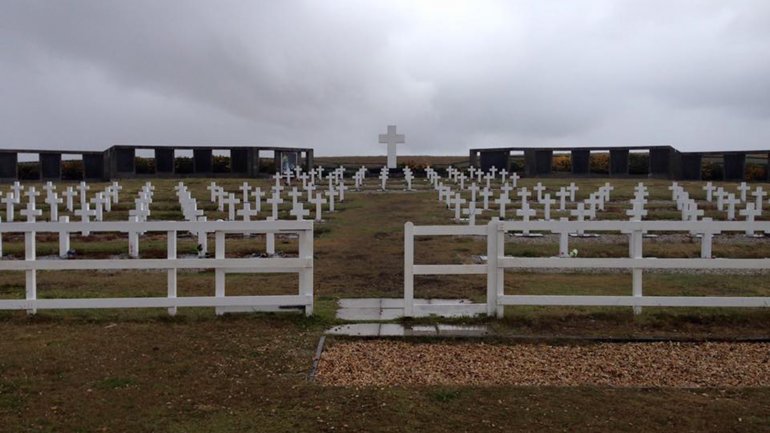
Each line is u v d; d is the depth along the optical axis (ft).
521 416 23.50
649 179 165.17
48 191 93.56
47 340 33.04
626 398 25.26
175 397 25.38
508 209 103.71
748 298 36.81
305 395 25.53
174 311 37.52
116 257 63.31
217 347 31.94
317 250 65.16
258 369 28.76
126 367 28.86
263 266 37.37
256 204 97.19
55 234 78.02
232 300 37.22
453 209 103.14
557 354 31.40
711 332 35.24
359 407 24.30
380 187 149.07
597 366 29.60
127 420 23.22
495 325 35.99
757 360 30.50
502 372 28.71
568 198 118.52
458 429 22.43
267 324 36.14
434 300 42.50
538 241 70.69
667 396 25.49
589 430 22.36
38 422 23.02
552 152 175.94
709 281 48.32
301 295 37.27
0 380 27.14
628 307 38.96
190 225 37.42
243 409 24.20
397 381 27.37
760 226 38.55
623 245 67.46
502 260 37.09
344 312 38.86
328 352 31.42
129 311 38.91
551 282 48.03
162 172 174.29
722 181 155.02
